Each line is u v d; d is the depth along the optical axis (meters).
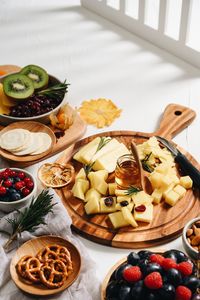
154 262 0.91
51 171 1.21
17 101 1.33
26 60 1.58
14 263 1.02
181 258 0.95
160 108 1.40
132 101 1.42
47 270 0.99
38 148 1.25
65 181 1.19
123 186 1.16
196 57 1.51
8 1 1.82
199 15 1.66
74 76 1.51
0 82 1.38
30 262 1.00
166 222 1.11
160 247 1.09
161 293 0.86
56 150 1.27
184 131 1.33
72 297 0.98
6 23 1.74
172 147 1.24
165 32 1.56
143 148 1.24
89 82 1.49
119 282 0.92
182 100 1.42
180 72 1.51
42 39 1.66
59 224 1.08
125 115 1.38
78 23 1.72
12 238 1.06
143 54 1.58
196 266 0.97
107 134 1.30
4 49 1.62
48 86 1.40
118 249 1.08
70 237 1.08
